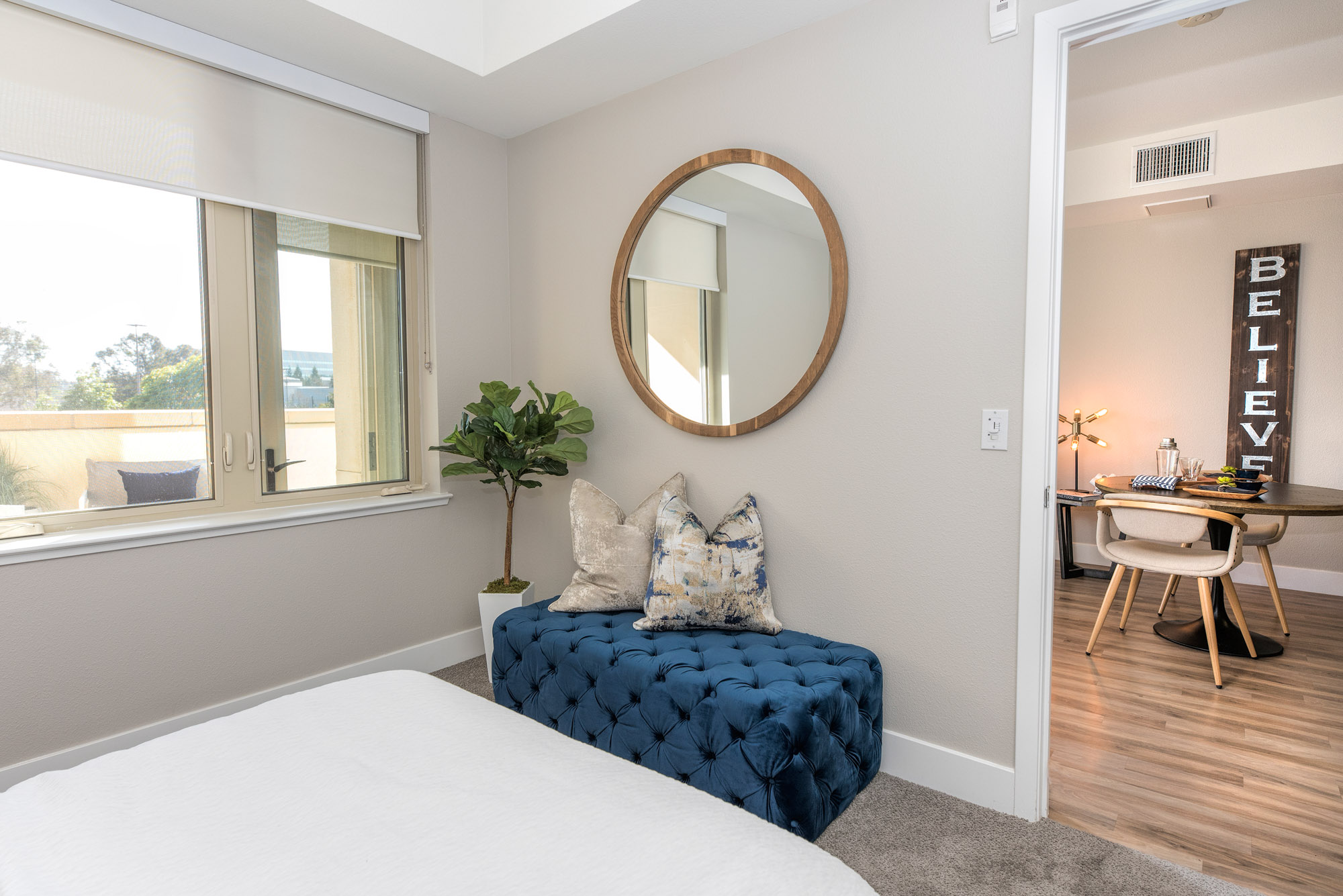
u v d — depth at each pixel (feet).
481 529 10.65
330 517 8.73
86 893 2.71
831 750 6.05
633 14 7.23
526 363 10.66
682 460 8.82
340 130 8.91
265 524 8.11
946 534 6.74
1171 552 10.48
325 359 9.05
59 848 2.98
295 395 8.77
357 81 8.71
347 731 4.02
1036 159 6.06
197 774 3.55
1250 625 11.73
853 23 7.13
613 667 6.86
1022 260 6.20
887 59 6.91
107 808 3.25
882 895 5.32
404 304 9.88
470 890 2.66
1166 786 6.91
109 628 7.08
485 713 4.37
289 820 3.14
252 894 2.67
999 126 6.28
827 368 7.45
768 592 7.74
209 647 7.78
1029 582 6.24
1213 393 14.20
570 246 9.94
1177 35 8.75
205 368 7.98
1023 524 6.24
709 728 6.00
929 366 6.77
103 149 7.04
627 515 9.30
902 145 6.84
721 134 8.21
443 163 9.90
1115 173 12.94
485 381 10.55
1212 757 7.47
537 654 7.64
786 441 7.82
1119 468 15.25
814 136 7.45
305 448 8.89
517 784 3.44
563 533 10.28
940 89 6.59
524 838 2.98
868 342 7.15
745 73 7.97
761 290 7.85
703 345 8.39
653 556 7.84
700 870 2.78
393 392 9.80
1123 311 15.07
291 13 7.18
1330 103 10.94
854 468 7.31
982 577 6.54
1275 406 13.51
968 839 6.04
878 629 7.22
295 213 8.52
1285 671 9.80
